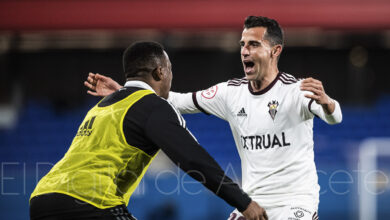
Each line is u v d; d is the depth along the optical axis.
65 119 48.41
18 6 46.12
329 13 45.53
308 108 12.75
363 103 53.22
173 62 52.84
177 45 51.66
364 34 49.25
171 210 30.27
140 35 48.62
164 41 49.84
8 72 52.09
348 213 31.66
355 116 47.69
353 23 45.56
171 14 45.56
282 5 45.59
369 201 31.53
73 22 45.72
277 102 13.36
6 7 46.12
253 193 13.62
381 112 48.16
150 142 11.04
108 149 10.86
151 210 30.25
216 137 45.59
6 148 46.22
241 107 13.95
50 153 46.22
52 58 52.44
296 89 13.23
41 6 46.12
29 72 52.41
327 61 53.50
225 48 52.44
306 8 45.53
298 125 13.23
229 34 47.75
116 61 52.72
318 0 45.78
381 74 53.53
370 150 34.25
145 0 45.91
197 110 15.23
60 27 45.72
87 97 52.50
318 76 53.53
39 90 52.38
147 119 10.82
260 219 10.50
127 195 11.42
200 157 10.34
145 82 11.95
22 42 50.06
